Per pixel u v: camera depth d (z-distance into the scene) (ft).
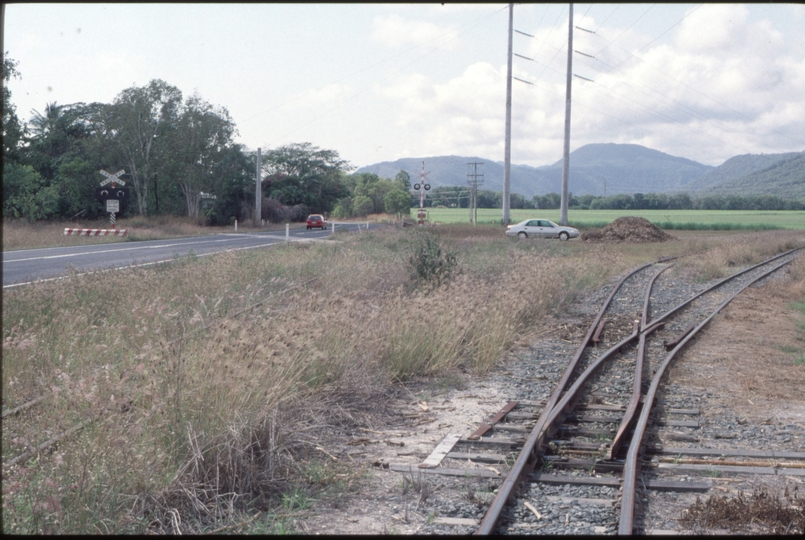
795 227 238.89
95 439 15.78
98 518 14.53
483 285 43.86
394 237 110.01
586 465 19.40
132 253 90.68
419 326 31.86
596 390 28.78
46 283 41.60
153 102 205.16
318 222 212.23
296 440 20.42
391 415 24.91
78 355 24.95
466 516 16.01
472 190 287.48
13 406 20.18
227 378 18.84
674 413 25.62
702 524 15.72
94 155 198.39
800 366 33.88
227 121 217.77
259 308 36.52
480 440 21.74
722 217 352.69
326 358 25.04
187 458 17.11
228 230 196.34
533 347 38.40
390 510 16.44
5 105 127.13
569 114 173.78
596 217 359.25
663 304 56.65
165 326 28.32
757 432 23.45
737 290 66.49
